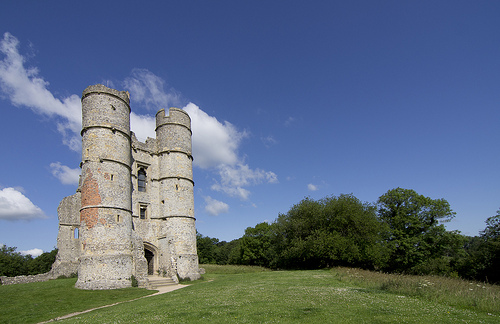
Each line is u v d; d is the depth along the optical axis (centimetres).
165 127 3981
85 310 1973
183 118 4056
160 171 3912
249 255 7881
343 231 4841
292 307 1364
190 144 4094
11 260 7212
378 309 1289
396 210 5828
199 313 1329
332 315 1202
